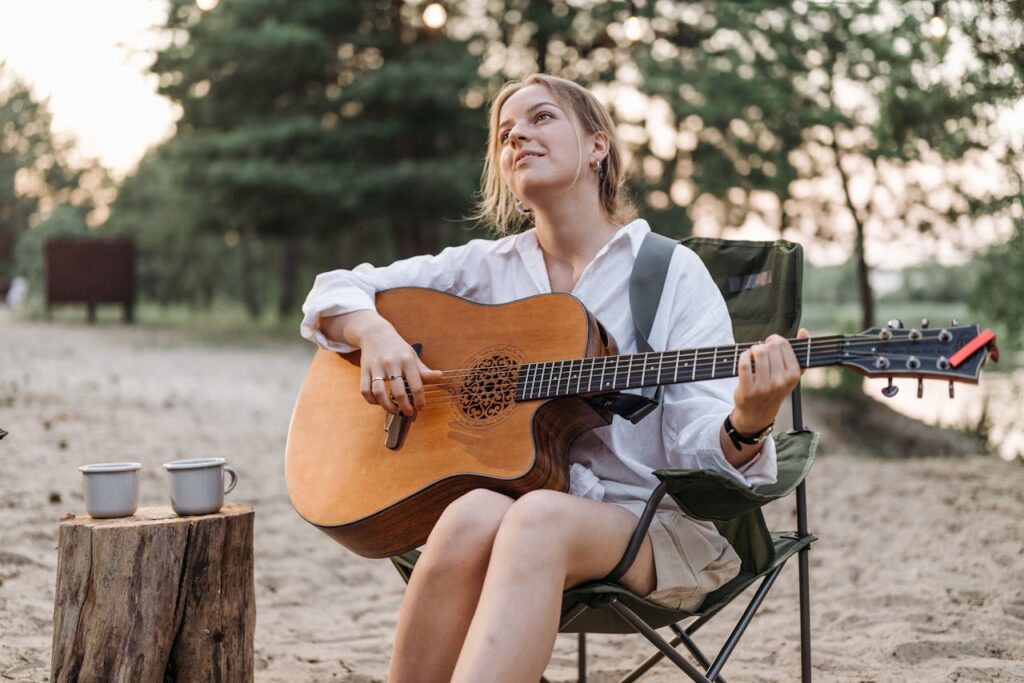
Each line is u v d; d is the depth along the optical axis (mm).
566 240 2488
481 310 2434
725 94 14016
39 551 4148
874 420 9484
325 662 3236
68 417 7504
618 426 2305
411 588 2049
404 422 2342
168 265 33938
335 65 19047
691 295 2332
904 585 3996
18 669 2961
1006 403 9180
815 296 14797
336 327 2539
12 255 40406
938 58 7754
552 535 1949
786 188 13898
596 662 3312
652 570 2195
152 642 2338
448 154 18984
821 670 3113
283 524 4977
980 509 5348
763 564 2336
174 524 2354
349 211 18422
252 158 18391
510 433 2213
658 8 14422
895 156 10406
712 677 2107
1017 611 3605
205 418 8188
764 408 1938
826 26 12094
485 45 18047
